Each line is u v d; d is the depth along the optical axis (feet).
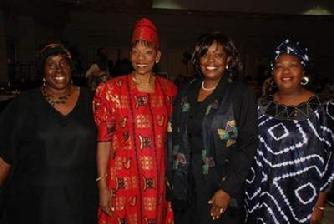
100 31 47.83
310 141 7.57
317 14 48.42
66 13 45.39
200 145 7.92
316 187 7.69
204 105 7.95
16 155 8.52
